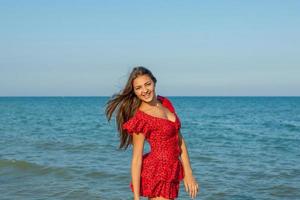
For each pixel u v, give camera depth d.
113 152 14.37
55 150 15.27
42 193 8.33
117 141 18.61
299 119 38.16
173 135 4.43
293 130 25.62
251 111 57.41
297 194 8.12
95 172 10.32
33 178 9.82
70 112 54.75
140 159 4.41
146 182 4.38
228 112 54.41
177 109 66.69
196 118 40.75
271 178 9.59
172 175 4.39
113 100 4.48
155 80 4.52
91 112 54.62
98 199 7.84
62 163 11.88
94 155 13.64
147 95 4.38
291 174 10.02
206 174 10.15
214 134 23.00
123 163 11.78
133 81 4.39
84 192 8.35
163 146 4.39
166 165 4.36
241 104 98.56
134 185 4.38
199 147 16.30
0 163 11.66
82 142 18.12
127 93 4.45
